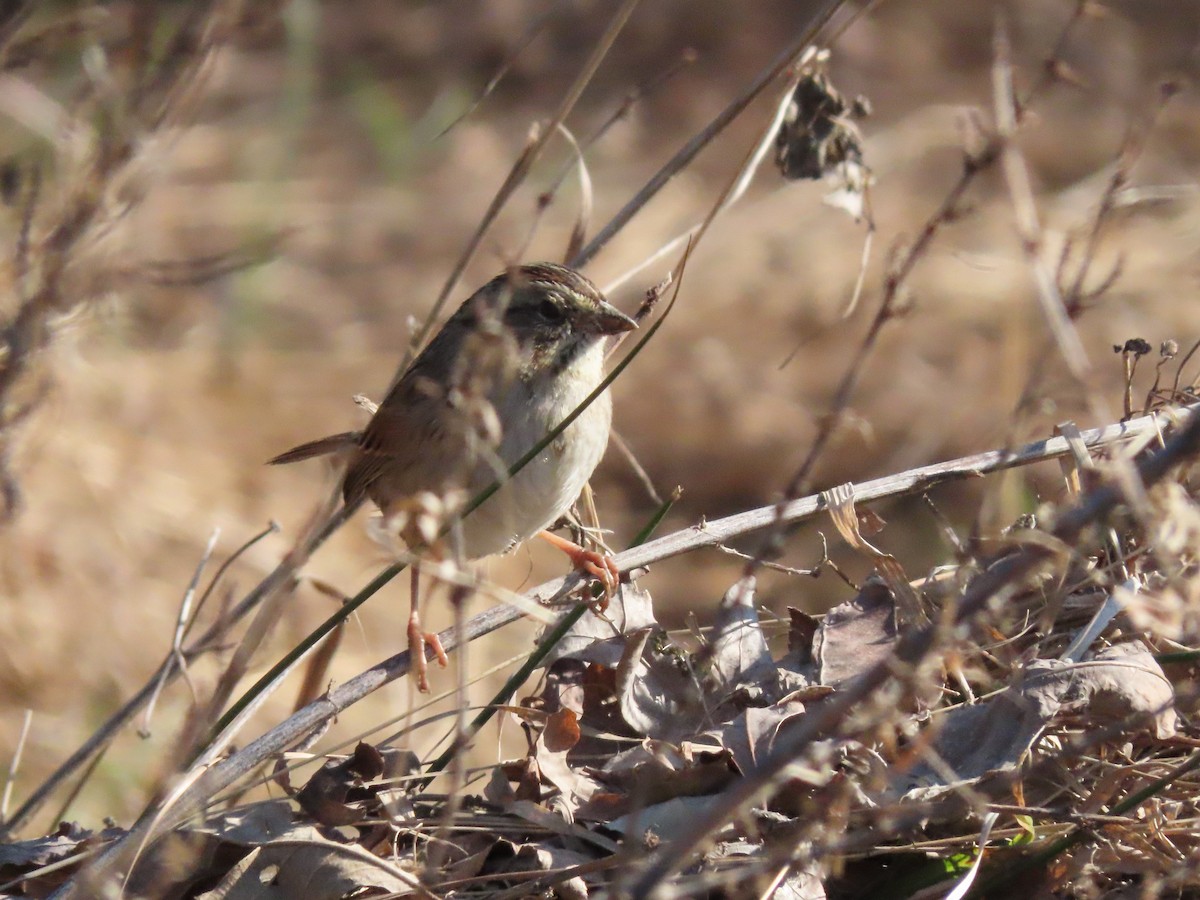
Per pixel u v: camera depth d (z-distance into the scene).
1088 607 6.49
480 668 11.40
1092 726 5.91
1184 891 5.70
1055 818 5.73
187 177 20.11
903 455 15.62
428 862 5.78
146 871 5.98
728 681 6.60
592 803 6.04
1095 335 15.59
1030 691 5.83
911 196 19.92
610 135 22.53
